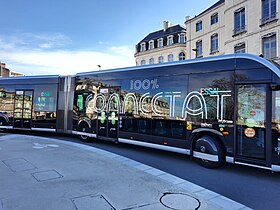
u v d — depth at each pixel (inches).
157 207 161.9
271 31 813.9
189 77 297.4
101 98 405.7
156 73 334.0
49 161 274.4
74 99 456.1
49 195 175.5
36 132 561.6
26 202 162.6
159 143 320.2
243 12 925.2
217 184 219.6
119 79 381.1
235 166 284.4
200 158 277.9
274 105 233.5
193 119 288.2
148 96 339.3
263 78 240.4
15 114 518.9
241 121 251.8
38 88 502.9
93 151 343.3
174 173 249.9
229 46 973.2
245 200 183.6
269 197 191.0
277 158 228.7
